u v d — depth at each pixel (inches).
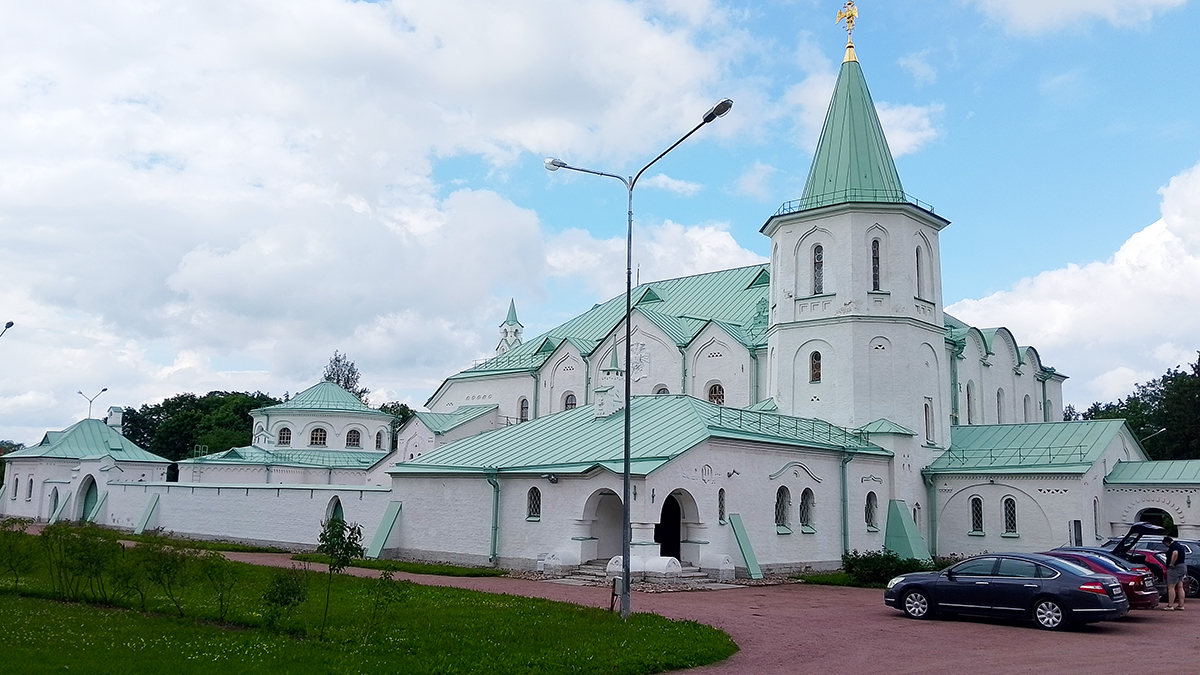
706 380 2043.6
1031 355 2397.9
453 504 1610.5
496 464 1573.6
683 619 883.4
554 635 745.6
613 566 1290.6
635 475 1311.5
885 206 1843.0
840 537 1632.6
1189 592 1238.9
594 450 1459.2
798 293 1898.4
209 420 4328.3
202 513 2159.2
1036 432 1859.0
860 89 1956.2
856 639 816.3
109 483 2484.0
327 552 752.3
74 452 2819.9
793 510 1544.0
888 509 1748.3
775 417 1686.8
